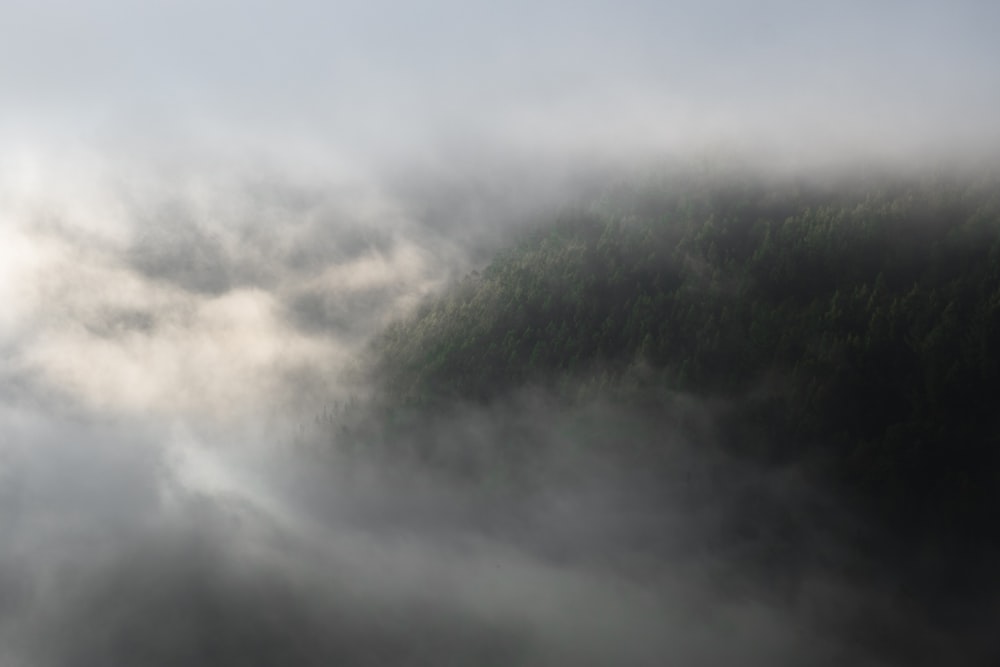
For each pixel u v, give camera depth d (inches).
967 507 4419.3
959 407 4847.4
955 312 5295.3
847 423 5211.6
